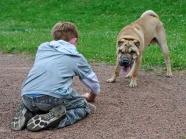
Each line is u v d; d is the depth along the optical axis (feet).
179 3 117.19
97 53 56.29
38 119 24.95
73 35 27.71
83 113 27.30
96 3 124.47
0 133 24.89
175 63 47.50
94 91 29.58
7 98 32.71
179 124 26.55
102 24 106.63
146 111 29.32
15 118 25.70
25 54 57.88
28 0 134.31
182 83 38.63
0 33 85.40
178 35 80.53
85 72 27.40
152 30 41.27
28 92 25.26
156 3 119.24
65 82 25.93
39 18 118.52
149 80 40.01
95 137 24.25
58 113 25.18
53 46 26.84
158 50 59.31
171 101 32.09
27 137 24.22
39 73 25.68
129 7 119.14
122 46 35.88
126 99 32.53
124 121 27.07
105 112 28.94
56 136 24.39
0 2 133.28
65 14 119.55
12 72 44.14
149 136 24.39
